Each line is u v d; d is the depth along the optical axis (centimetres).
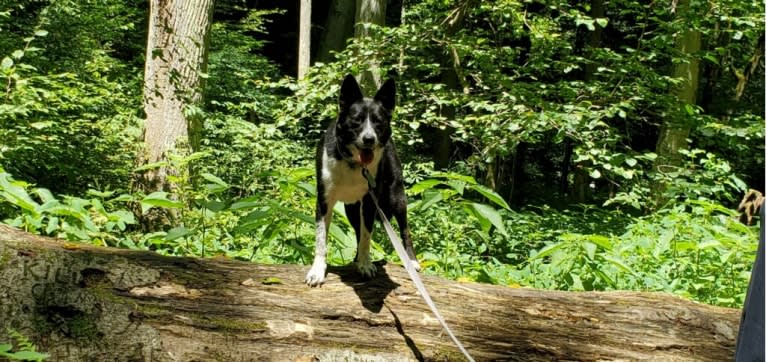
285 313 264
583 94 715
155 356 234
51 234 394
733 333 310
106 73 911
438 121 743
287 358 250
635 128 1400
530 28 801
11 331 217
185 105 724
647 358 290
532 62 800
